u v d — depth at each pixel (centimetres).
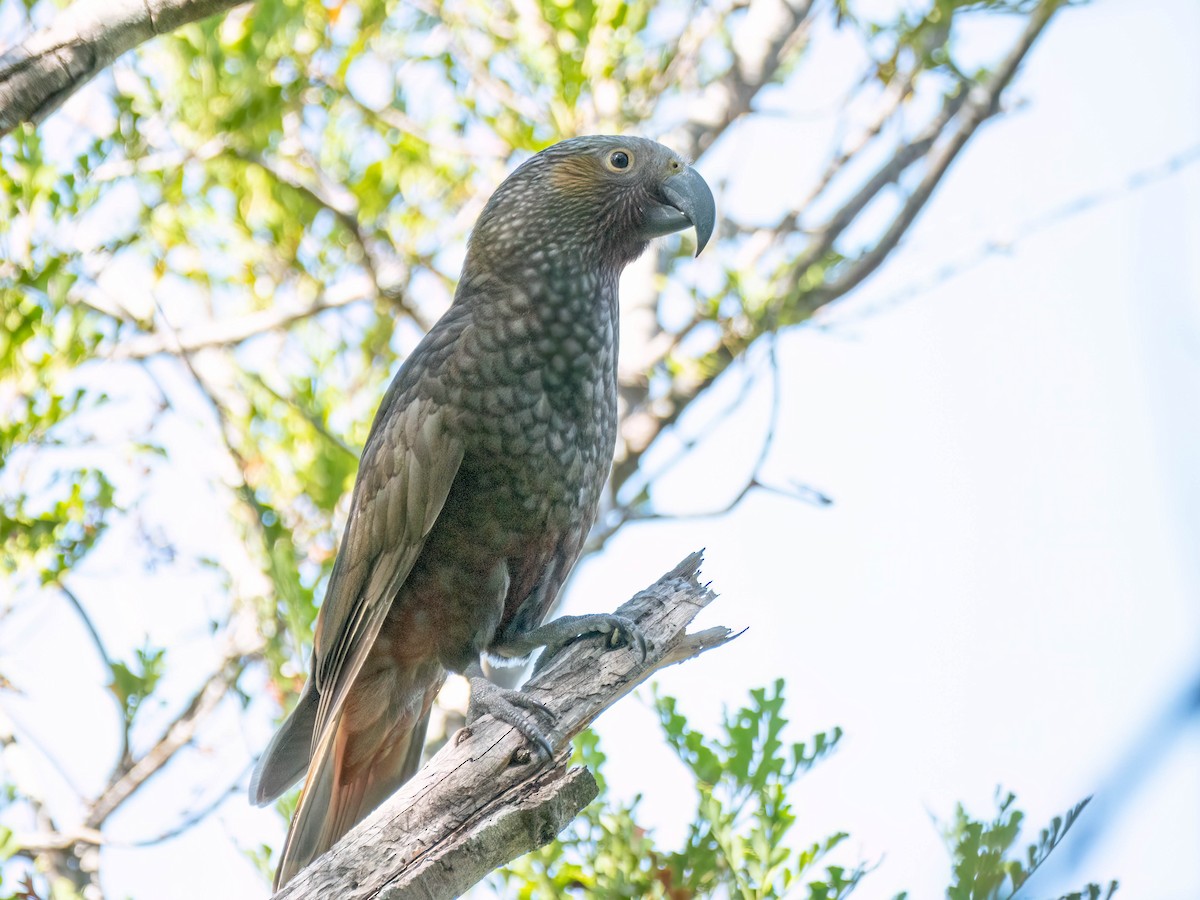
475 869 633
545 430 852
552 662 748
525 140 1388
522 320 862
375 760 906
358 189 1387
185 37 1231
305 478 1294
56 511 1120
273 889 804
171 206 1370
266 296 1463
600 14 1352
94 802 1187
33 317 1084
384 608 845
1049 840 689
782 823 887
